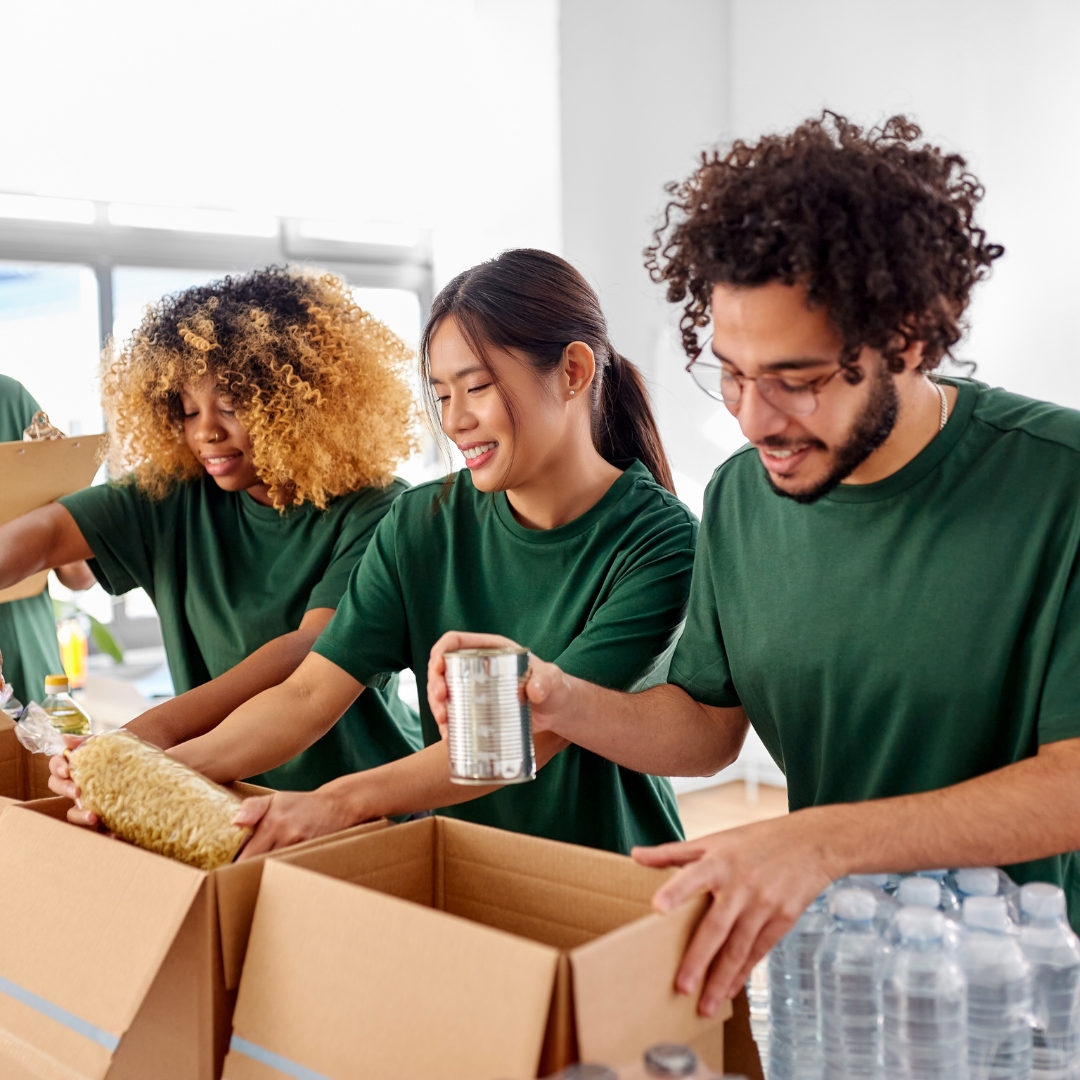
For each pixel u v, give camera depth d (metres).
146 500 1.94
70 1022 0.94
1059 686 1.05
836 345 0.94
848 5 4.26
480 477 1.42
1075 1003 0.92
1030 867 1.13
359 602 1.56
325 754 1.77
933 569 1.12
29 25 3.37
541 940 1.04
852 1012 0.88
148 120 3.61
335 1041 0.86
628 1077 0.73
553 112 4.07
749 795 4.46
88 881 1.00
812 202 0.93
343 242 4.27
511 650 0.98
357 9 4.01
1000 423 1.12
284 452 1.75
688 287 1.06
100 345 3.74
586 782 1.47
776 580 1.23
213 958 0.93
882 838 0.96
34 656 2.48
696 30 4.51
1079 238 3.75
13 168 3.38
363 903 0.87
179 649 1.96
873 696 1.16
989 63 3.91
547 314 1.39
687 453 4.51
